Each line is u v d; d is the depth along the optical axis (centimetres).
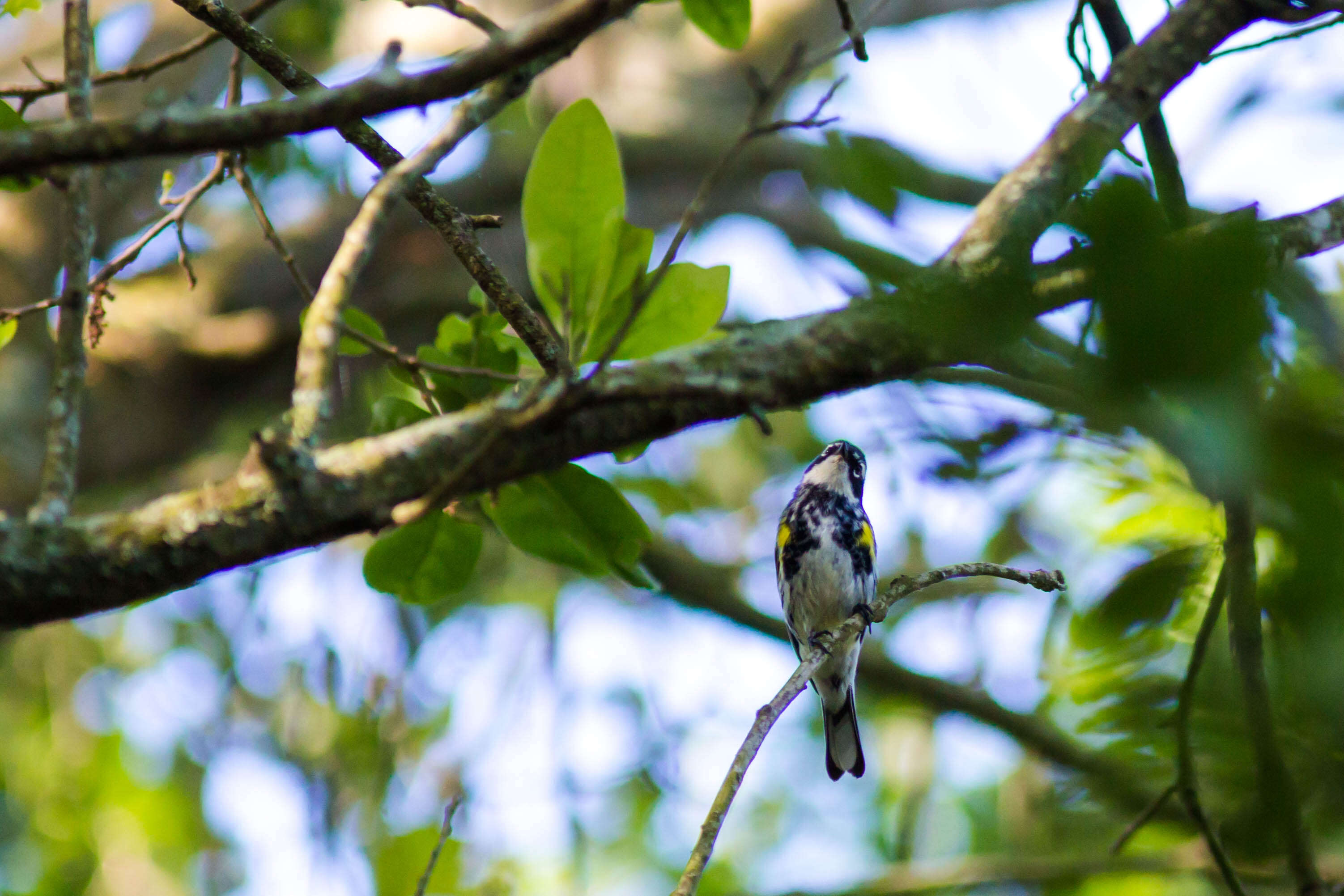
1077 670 692
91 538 326
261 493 336
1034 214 412
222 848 1567
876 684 1337
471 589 1553
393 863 1206
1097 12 604
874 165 462
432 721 1495
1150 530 615
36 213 1188
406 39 1562
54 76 1263
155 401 1214
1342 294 593
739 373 373
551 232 518
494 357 584
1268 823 563
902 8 1725
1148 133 545
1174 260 259
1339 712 470
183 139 324
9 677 1594
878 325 381
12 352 1141
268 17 1488
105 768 1562
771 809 1692
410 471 350
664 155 1723
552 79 1719
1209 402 260
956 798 1697
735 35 610
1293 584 335
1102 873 980
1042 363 353
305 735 1393
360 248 380
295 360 1273
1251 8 481
